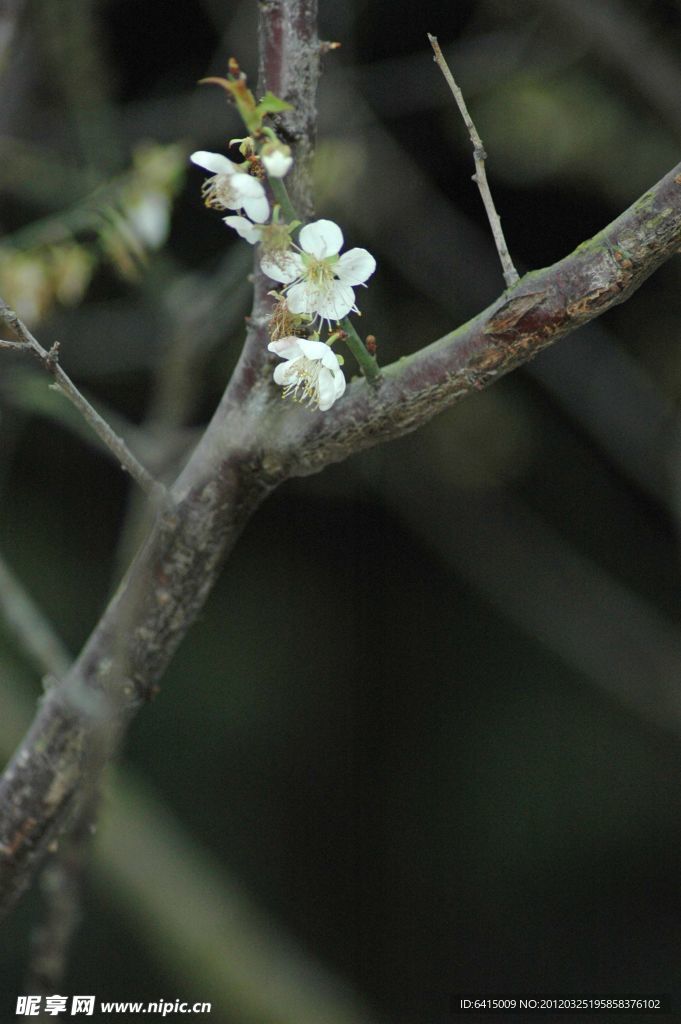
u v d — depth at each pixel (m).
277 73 1.53
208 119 2.63
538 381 3.46
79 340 2.92
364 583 4.14
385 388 1.54
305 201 1.54
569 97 2.57
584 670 3.36
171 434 1.89
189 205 3.09
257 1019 2.44
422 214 3.00
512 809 3.87
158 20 3.00
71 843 1.56
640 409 3.00
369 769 4.01
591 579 3.42
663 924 3.61
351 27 2.46
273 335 1.52
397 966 3.71
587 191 2.92
